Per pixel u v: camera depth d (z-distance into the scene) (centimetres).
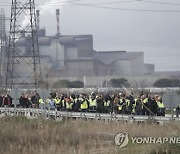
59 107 10900
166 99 6856
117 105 9669
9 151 4684
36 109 10850
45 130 6312
